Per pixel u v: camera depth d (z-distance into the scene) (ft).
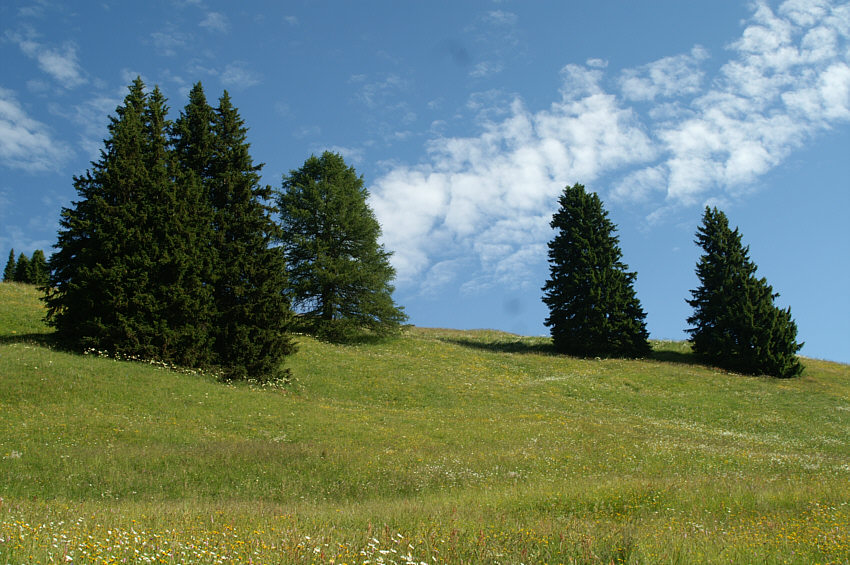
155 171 116.88
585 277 191.52
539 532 35.01
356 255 176.35
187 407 85.15
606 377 153.28
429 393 122.72
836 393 151.64
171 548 27.25
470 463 68.95
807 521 41.14
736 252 191.52
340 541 30.37
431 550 29.45
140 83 135.85
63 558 23.66
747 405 134.31
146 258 104.99
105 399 81.87
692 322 192.13
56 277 110.42
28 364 87.30
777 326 173.99
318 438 78.23
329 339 164.86
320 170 178.29
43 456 56.08
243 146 138.10
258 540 29.99
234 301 120.16
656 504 48.03
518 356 173.68
